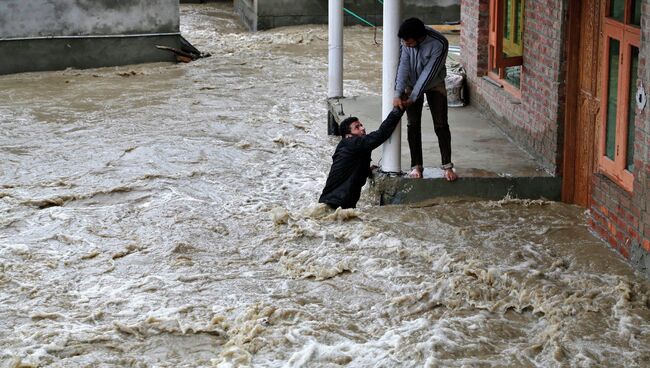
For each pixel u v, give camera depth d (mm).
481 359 9125
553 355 9109
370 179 14250
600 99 12820
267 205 14273
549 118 14070
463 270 11234
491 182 13828
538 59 14555
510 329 9836
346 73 26078
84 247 12680
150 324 10148
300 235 12742
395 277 11219
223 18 36719
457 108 18422
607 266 11320
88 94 23203
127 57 26781
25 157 17266
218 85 24297
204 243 12711
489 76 17781
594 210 12484
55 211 14125
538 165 14484
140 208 14203
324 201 13570
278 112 21203
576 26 13391
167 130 19391
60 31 26031
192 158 17047
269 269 11781
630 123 11773
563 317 9938
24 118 20625
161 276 11562
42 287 11312
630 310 10008
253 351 9516
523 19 15383
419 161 13805
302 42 30359
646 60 10820
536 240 12352
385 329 9930
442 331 9656
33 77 25328
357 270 11508
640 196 11055
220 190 15180
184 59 27250
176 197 14750
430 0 32688
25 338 9930
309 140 18625
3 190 15102
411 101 13250
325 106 21938
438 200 13789
